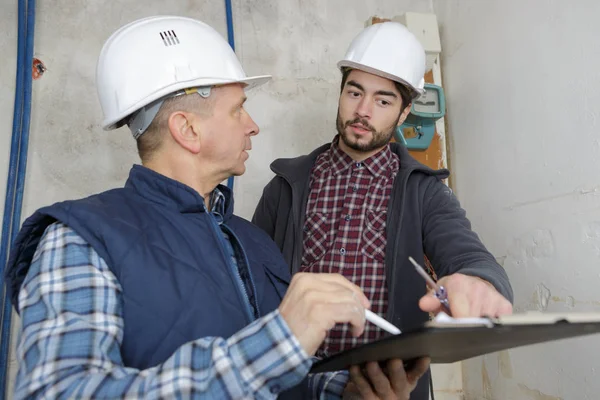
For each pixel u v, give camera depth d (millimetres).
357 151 1553
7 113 1845
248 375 563
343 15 2242
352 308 605
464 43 2096
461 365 2051
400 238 1466
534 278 1661
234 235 926
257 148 2072
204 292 785
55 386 567
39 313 643
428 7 2307
